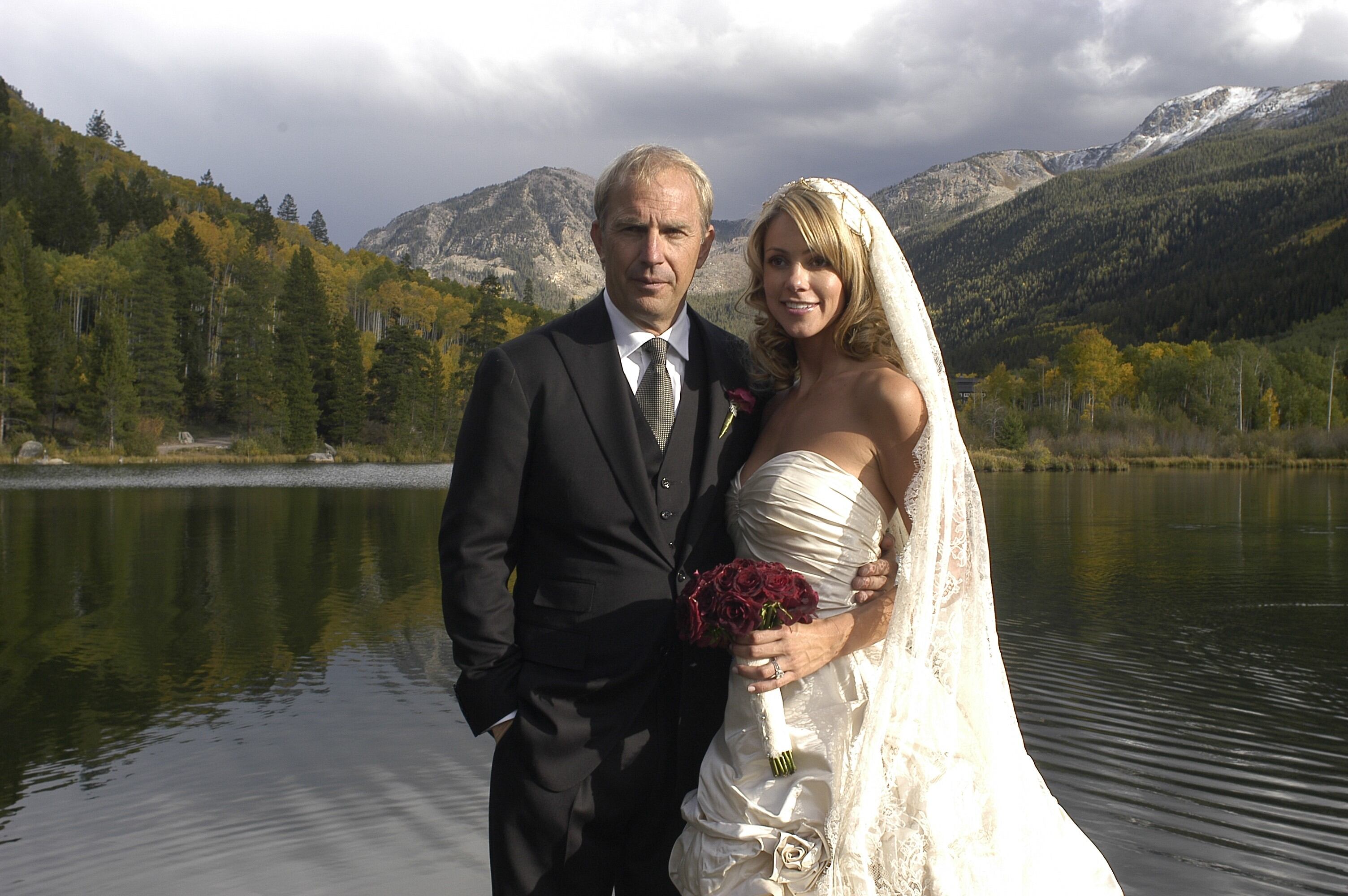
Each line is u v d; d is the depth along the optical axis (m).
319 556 16.73
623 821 2.26
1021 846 2.23
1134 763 6.39
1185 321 135.50
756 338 2.60
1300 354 84.94
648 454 2.31
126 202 103.44
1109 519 23.42
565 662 2.21
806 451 2.31
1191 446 58.19
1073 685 8.37
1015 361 147.00
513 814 2.18
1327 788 5.99
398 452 67.94
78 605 12.12
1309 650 9.74
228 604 12.17
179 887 4.63
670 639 2.26
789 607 2.09
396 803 5.68
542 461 2.27
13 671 8.96
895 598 2.20
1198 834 5.33
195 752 6.65
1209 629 10.77
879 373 2.30
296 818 5.46
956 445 2.28
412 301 112.69
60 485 36.94
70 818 5.53
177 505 27.98
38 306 64.06
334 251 141.88
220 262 96.56
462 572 2.23
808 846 2.11
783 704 2.24
